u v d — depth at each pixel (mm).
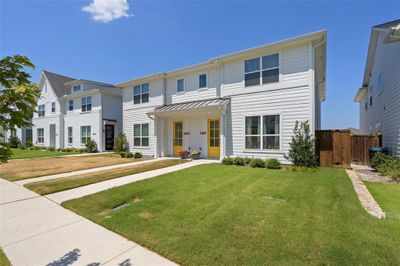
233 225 3389
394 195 4941
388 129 9773
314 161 8641
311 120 8773
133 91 15938
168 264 2467
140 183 6375
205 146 12555
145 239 3004
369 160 10117
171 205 4434
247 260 2436
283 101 9422
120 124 20516
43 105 24547
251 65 10367
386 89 10133
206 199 4746
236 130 10719
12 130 2066
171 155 14047
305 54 8984
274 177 6840
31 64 2246
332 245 2721
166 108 13047
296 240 2863
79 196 5348
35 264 2543
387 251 2574
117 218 3832
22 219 3990
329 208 4031
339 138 8742
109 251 2789
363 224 3322
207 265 2367
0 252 2826
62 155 16062
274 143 9617
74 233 3363
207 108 10836
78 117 20906
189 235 3090
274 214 3795
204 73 12469
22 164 11094
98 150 18938
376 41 12359
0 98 1925
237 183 6137
